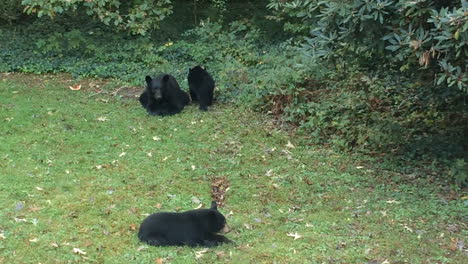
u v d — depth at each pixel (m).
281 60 11.55
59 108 10.44
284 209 7.32
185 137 9.47
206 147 9.14
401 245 6.47
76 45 13.00
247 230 6.72
